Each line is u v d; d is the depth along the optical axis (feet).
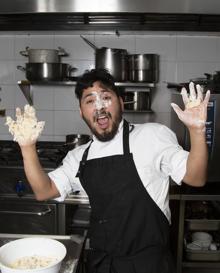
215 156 7.22
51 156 8.04
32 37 9.30
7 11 7.38
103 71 4.49
